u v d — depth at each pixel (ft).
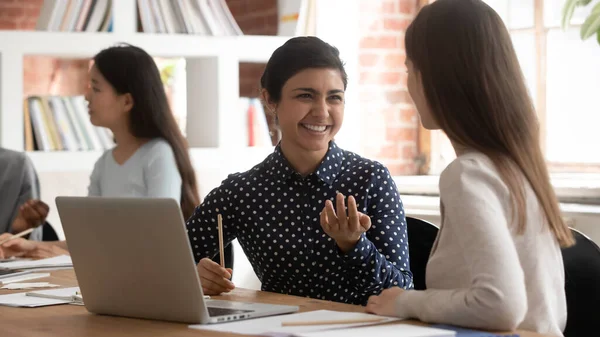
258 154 15.64
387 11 17.61
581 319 7.03
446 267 5.71
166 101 12.35
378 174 8.47
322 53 8.27
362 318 5.73
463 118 5.74
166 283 6.04
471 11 5.79
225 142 15.37
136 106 12.12
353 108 17.34
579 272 7.05
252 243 8.66
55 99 14.51
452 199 5.51
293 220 8.46
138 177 12.12
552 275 5.84
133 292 6.30
